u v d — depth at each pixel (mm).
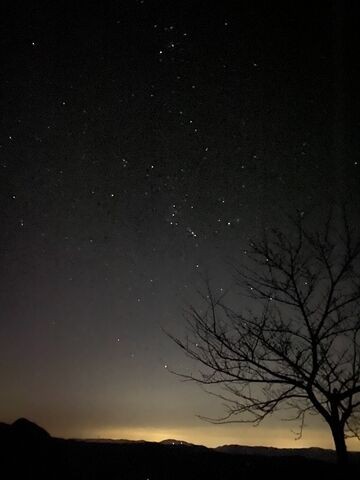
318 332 6320
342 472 5863
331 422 6004
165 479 6906
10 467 6738
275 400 6336
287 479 6996
